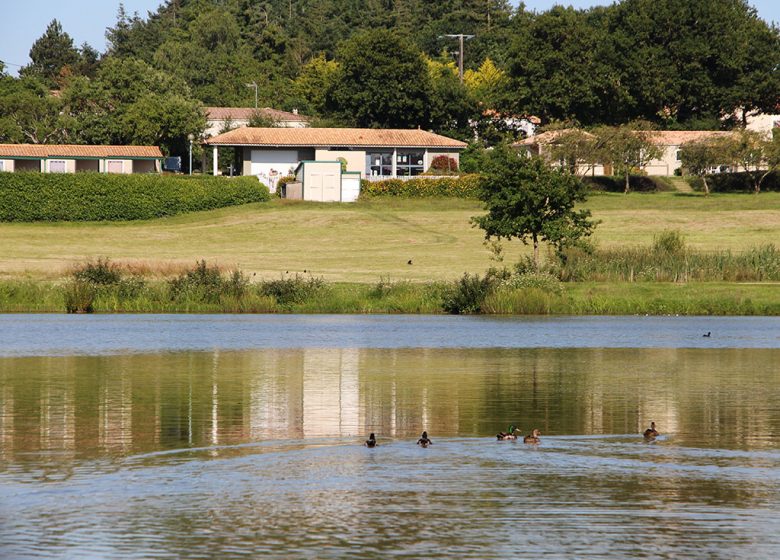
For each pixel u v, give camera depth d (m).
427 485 35.31
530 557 28.80
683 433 44.06
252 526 31.17
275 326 87.25
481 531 30.67
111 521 31.55
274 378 60.19
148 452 40.22
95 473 36.88
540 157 112.12
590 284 105.00
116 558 28.70
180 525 31.25
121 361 67.31
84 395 53.91
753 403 51.94
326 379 60.00
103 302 99.00
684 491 34.59
